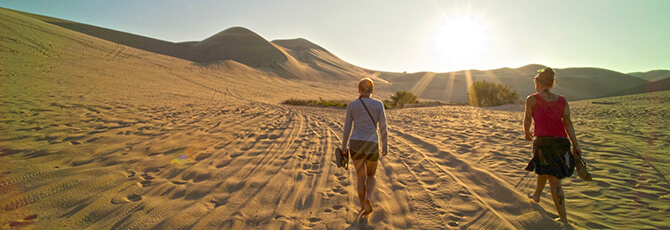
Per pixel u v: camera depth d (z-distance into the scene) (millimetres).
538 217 2795
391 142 6938
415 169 4664
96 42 61156
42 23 63125
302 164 4914
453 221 2881
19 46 36688
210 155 5293
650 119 9562
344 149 3174
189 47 132750
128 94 15820
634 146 5703
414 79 106938
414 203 3318
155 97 16000
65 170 4055
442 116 13289
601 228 2672
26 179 3652
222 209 3092
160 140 6168
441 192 3627
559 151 2801
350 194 3602
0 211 2828
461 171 4508
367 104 3109
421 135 7789
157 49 121438
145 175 4086
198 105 14195
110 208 3023
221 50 128875
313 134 7934
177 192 3525
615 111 12555
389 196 3553
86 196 3281
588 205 3168
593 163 4699
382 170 4637
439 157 5410
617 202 3211
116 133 6543
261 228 2713
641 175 4035
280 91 47438
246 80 56250
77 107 9453
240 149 5859
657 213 2912
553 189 2844
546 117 2887
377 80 100812
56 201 3121
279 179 4090
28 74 18516
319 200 3404
